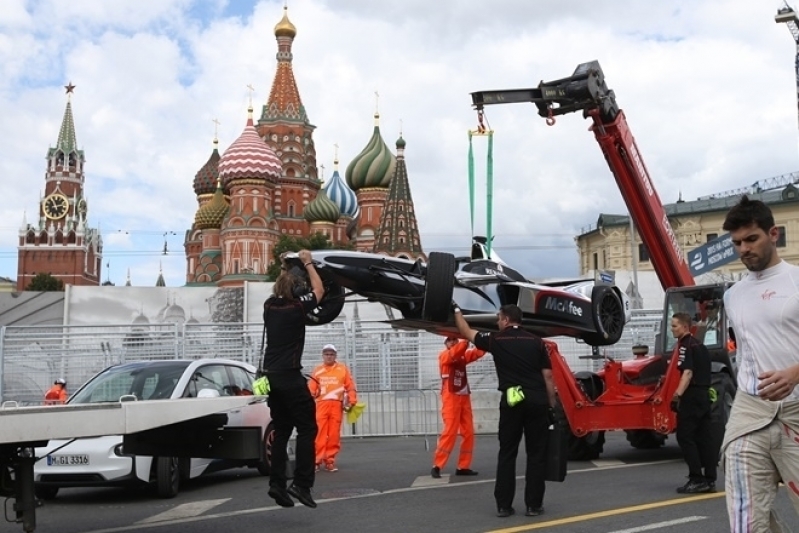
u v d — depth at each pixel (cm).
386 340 2081
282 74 10894
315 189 10825
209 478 1210
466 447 1148
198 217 10275
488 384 2052
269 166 9150
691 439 950
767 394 416
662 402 1202
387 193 9494
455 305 865
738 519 429
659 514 825
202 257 10156
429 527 780
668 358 1372
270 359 756
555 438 841
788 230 6788
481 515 837
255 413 1186
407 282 999
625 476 1114
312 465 762
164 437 763
